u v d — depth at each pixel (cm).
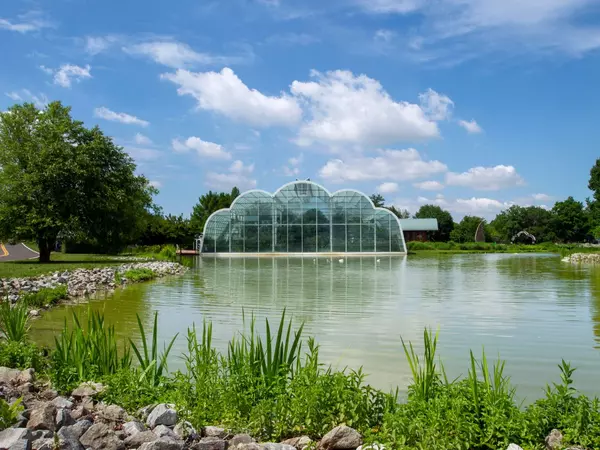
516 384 750
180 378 647
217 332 1124
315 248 5816
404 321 1270
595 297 1745
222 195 9500
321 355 916
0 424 479
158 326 1200
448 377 782
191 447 484
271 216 5844
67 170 3322
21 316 893
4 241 3403
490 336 1084
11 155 3384
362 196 5819
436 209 11488
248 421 564
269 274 2891
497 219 11094
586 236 9831
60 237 3462
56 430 503
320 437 546
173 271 2989
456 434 488
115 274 2295
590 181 7781
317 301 1661
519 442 497
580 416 498
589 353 932
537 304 1573
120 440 484
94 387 636
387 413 528
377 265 3762
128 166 3812
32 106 3597
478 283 2284
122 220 3738
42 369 771
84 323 1221
